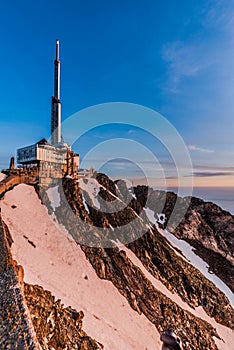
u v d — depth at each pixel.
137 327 36.19
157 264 58.38
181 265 63.06
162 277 55.12
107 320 31.70
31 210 47.91
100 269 44.19
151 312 42.16
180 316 44.19
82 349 19.48
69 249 43.44
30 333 8.45
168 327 40.25
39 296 22.39
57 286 29.45
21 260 29.08
